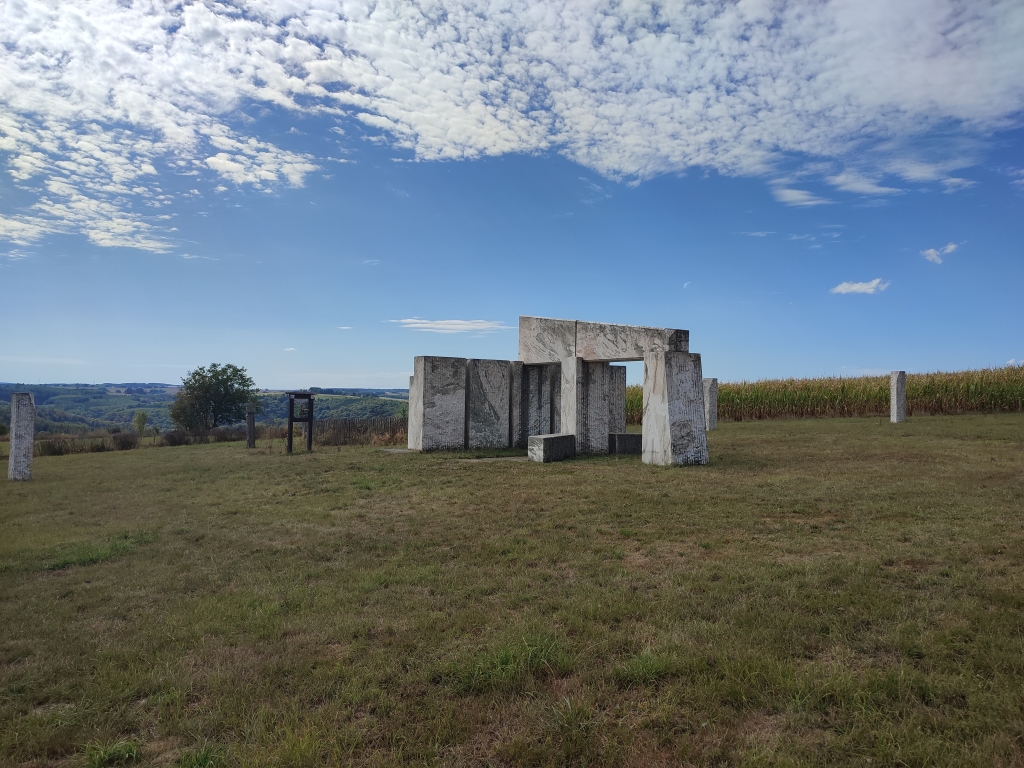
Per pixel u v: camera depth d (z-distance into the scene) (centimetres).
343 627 425
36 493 1100
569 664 355
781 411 2744
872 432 1712
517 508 797
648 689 330
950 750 268
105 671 376
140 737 313
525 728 303
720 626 397
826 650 365
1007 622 382
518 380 1605
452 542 650
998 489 816
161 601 505
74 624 461
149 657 394
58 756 304
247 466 1373
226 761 285
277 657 383
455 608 458
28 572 597
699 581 485
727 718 301
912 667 337
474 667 353
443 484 1009
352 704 329
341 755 285
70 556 638
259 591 511
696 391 1177
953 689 312
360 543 662
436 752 286
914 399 2491
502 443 1576
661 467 1122
